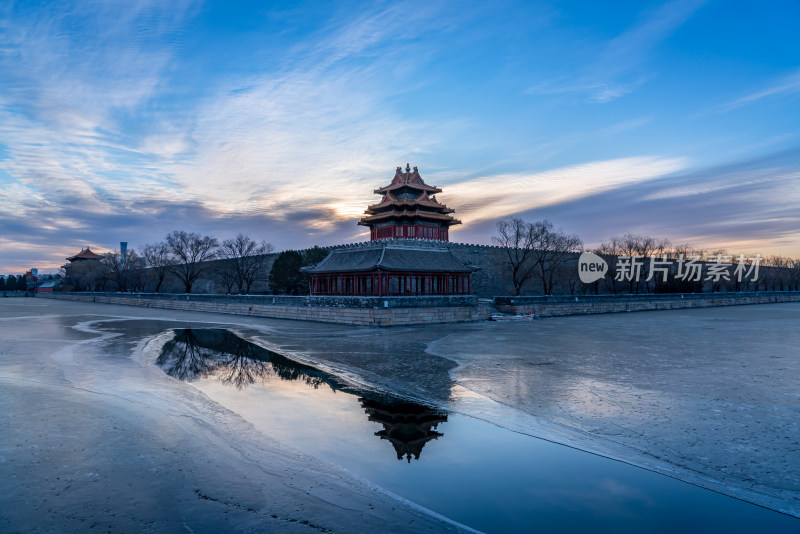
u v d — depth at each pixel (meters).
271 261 97.69
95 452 12.80
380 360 28.92
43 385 20.61
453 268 63.09
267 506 9.98
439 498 10.83
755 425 15.38
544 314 65.94
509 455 13.37
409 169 83.56
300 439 14.84
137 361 27.64
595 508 10.33
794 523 9.63
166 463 12.16
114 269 126.12
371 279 61.44
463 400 19.27
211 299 73.62
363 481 11.51
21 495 10.21
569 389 20.67
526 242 86.38
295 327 49.50
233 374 25.22
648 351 31.88
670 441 14.05
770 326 51.03
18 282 173.12
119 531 8.83
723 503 10.46
